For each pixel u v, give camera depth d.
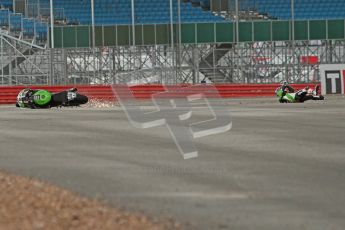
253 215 22.42
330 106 92.25
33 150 42.88
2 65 129.00
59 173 32.69
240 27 135.62
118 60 135.38
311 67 135.88
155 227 20.39
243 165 35.00
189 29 135.62
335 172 32.31
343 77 127.88
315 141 46.81
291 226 20.73
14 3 145.88
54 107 95.56
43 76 131.50
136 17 153.75
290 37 135.12
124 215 22.09
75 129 57.94
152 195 26.31
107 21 154.38
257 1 151.12
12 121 67.94
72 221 21.03
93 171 33.28
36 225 20.41
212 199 25.39
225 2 151.12
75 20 153.75
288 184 28.83
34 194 25.95
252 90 127.25
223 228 20.48
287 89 107.31
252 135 51.34
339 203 24.41
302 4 154.38
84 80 134.00
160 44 135.25
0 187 27.73
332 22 135.38
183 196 26.06
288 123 62.31
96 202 24.52
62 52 133.25
